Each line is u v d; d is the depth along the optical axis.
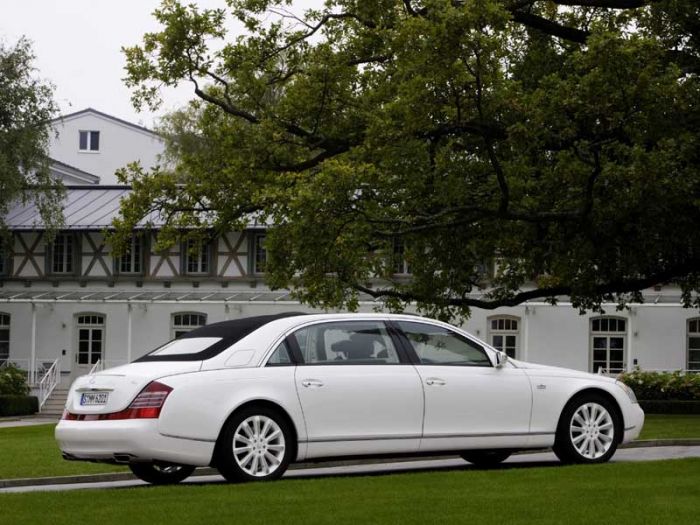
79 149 66.56
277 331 11.81
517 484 10.62
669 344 44.19
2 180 45.81
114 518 8.67
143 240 49.25
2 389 44.41
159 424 11.03
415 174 25.47
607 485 10.49
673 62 24.41
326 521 8.39
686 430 20.56
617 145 23.53
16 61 47.59
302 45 29.86
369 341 12.17
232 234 48.59
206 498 9.77
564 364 45.06
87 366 49.34
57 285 49.84
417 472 12.54
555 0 26.70
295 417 11.54
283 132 28.23
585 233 25.45
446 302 28.44
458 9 21.14
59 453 18.09
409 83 22.69
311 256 24.70
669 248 25.77
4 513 9.06
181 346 11.91
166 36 28.95
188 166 29.86
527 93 25.03
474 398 12.40
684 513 8.70
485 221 27.17
